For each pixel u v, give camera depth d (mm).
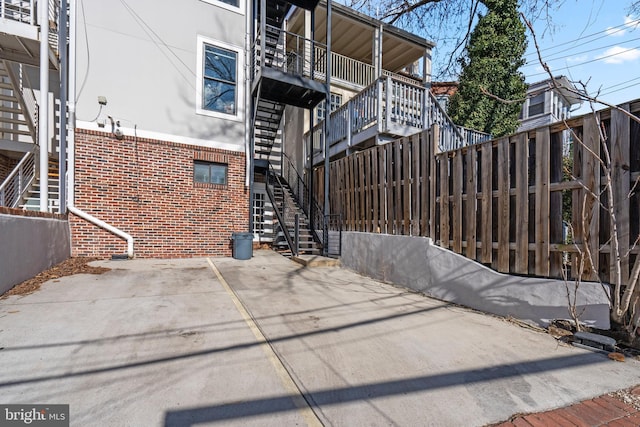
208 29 8266
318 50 11680
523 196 3879
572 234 3441
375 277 6254
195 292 4723
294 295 4809
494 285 4074
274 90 8672
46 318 3422
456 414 2033
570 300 3406
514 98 10320
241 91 8766
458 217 4691
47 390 2141
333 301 4570
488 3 10453
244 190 8758
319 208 9242
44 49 6238
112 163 7137
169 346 2885
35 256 5117
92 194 6953
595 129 3275
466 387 2352
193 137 8070
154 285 5023
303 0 8836
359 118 8117
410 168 5664
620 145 3102
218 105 8445
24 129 8781
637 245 2990
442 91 15211
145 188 7488
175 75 7855
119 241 7184
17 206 7520
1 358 2545
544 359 2822
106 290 4605
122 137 7230
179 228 7875
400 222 5867
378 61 12281
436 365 2682
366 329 3492
